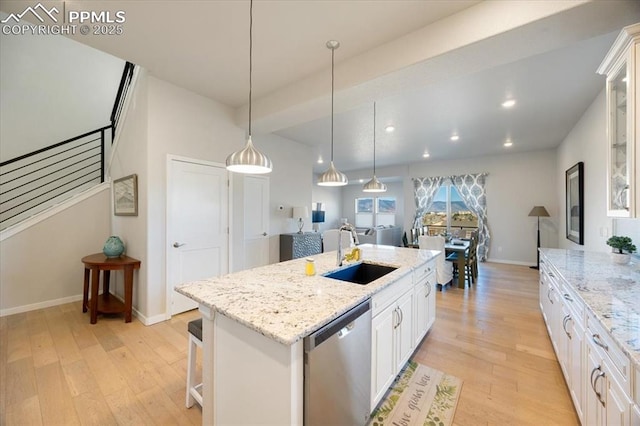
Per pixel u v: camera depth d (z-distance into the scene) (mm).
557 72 2828
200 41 2414
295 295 1560
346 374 1422
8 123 4328
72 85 4895
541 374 2215
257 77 3039
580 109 3824
